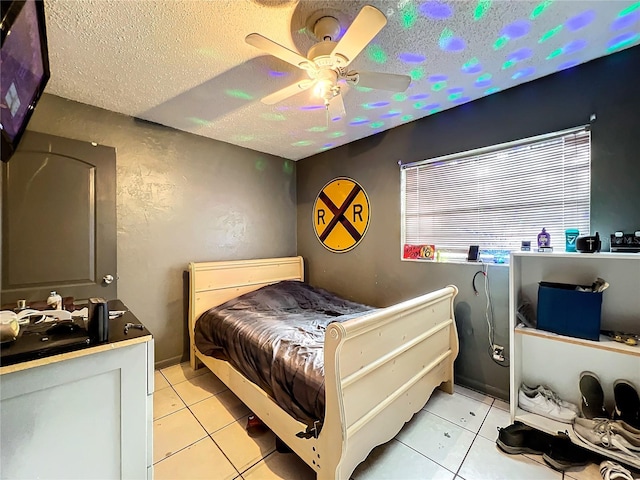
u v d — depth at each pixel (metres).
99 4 1.26
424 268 2.59
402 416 1.68
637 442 1.42
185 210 2.85
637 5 1.31
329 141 3.16
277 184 3.67
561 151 1.92
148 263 2.63
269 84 1.98
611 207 1.71
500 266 2.15
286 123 2.66
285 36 1.50
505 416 1.96
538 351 1.93
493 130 2.17
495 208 2.22
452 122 2.39
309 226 3.71
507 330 2.13
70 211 2.10
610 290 1.67
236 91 2.08
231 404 2.15
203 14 1.34
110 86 2.01
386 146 2.86
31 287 1.93
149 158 2.62
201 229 2.97
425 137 2.56
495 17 1.39
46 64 1.30
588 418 1.67
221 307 2.66
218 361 2.29
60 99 2.16
